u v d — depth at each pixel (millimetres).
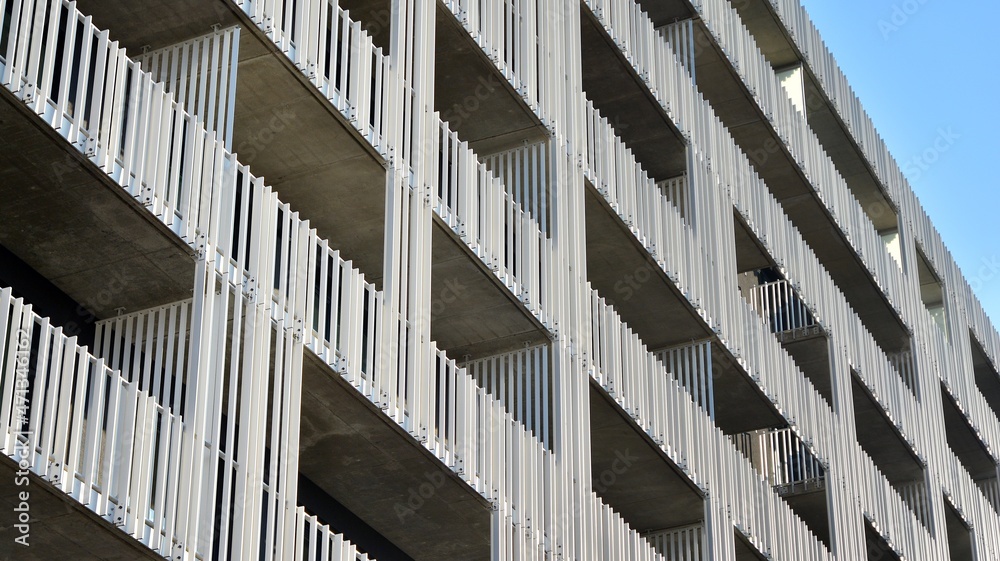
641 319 33125
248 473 19109
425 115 24719
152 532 17453
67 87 18266
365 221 25281
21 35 17859
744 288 41875
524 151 28703
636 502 31734
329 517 25172
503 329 26953
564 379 26844
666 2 37312
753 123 40219
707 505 31156
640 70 33469
